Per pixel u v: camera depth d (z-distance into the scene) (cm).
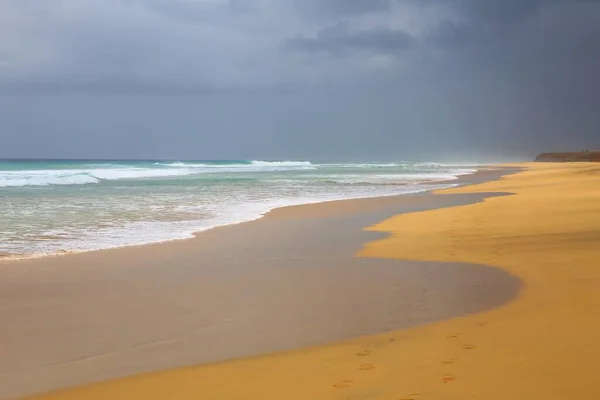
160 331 611
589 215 1489
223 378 466
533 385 406
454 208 1902
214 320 649
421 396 400
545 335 522
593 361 445
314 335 582
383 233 1375
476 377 430
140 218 1703
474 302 689
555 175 4531
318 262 1006
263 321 641
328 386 434
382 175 5553
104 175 4653
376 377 446
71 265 983
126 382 468
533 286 744
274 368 485
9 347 564
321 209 2017
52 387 462
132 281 855
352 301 721
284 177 4994
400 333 573
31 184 3525
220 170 7262
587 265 847
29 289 803
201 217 1745
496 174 5512
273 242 1254
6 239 1279
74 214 1789
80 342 577
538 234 1200
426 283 811
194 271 931
